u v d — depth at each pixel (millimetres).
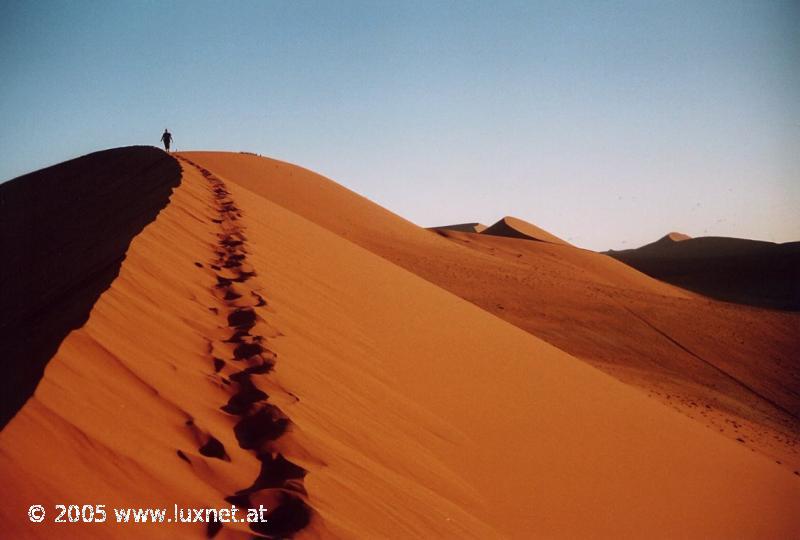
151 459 4012
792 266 90875
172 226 11680
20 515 2957
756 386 29609
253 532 3754
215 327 7477
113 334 5488
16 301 9578
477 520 5711
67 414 3871
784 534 9406
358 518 4402
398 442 6480
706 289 87562
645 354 31203
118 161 29797
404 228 57312
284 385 6195
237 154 56406
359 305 12023
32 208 23000
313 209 50125
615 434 10570
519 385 10969
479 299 35656
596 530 6832
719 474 10984
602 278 62938
